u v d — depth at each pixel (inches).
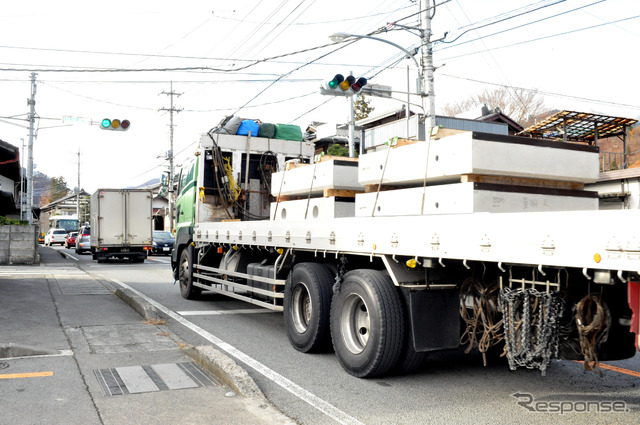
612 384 218.1
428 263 190.9
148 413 177.5
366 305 216.1
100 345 270.5
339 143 1370.6
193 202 434.3
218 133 426.9
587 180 218.5
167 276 706.2
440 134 209.8
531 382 220.7
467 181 195.8
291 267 297.6
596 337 152.8
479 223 162.6
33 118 1134.4
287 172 332.5
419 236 188.5
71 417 173.2
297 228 274.7
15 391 198.2
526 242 147.1
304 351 267.0
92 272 772.6
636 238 119.6
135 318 346.3
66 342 275.0
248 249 352.8
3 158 1130.7
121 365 235.3
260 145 434.9
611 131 1000.9
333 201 281.1
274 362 251.8
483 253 160.6
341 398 198.5
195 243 438.3
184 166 478.0
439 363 251.1
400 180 228.1
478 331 202.4
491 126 1163.3
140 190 1047.6
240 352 271.3
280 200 345.7
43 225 4416.8
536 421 175.6
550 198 207.5
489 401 195.8
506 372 235.9
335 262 263.6
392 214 229.5
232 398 193.2
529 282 164.9
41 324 319.3
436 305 208.1
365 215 246.8
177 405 185.3
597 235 128.7
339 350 233.1
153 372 225.3
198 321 355.9
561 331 162.4
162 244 1379.2
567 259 135.6
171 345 272.5
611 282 131.4
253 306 423.5
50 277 605.3
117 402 187.6
